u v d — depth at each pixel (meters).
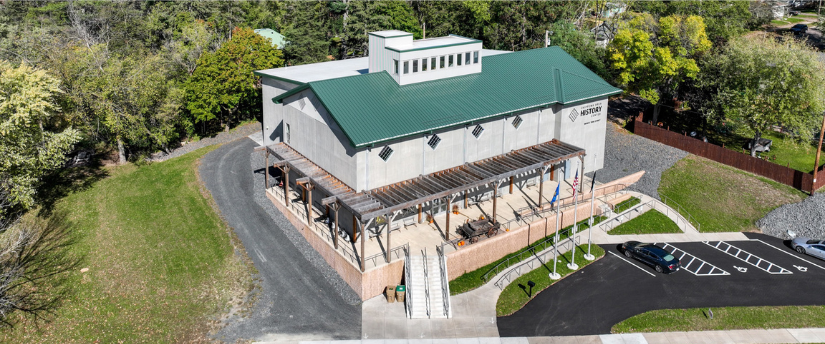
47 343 31.20
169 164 55.59
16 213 44.72
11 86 40.69
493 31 78.81
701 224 45.25
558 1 75.06
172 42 71.88
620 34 58.44
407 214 40.88
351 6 82.94
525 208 44.22
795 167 51.78
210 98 60.62
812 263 39.62
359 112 38.62
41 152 41.81
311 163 42.94
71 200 47.72
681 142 55.91
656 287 36.78
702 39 58.69
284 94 43.91
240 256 39.09
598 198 47.03
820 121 49.84
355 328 32.47
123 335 31.69
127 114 52.12
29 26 82.19
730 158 52.25
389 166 38.50
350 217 38.59
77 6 90.31
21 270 36.62
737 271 38.69
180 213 44.91
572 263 38.97
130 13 90.06
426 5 89.94
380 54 44.72
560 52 54.78
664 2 77.88
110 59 53.56
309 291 35.69
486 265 39.31
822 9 109.44
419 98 42.22
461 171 41.53
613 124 63.41
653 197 48.75
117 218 44.41
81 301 34.50
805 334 32.31
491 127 43.41
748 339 32.00
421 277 35.53
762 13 91.62
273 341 31.17
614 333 32.34
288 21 103.19
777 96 49.72
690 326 32.97
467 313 34.00
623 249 41.00
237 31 64.00
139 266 37.97
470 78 46.84
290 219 43.56
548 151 45.41
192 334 31.73
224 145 61.06
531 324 33.06
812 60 48.44
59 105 49.12
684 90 63.25
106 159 57.53
